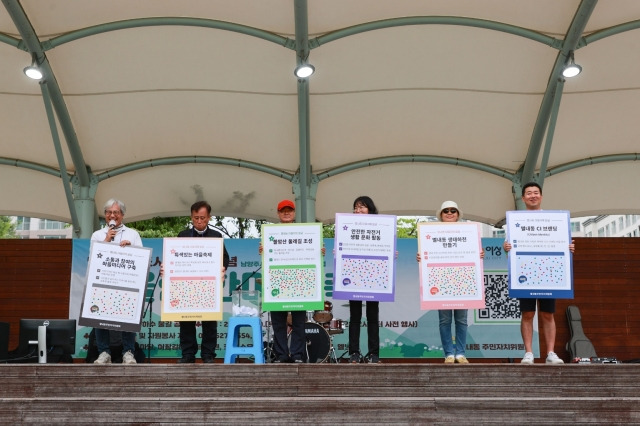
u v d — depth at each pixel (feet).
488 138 39.09
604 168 41.63
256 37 31.63
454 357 22.62
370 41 32.37
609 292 36.50
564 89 35.14
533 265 22.25
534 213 22.54
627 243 37.09
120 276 22.11
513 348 33.35
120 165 40.70
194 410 17.42
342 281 22.59
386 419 17.39
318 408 17.43
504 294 33.81
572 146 39.58
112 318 21.77
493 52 32.99
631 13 29.89
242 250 34.65
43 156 39.83
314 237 22.86
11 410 17.40
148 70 33.99
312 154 40.32
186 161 40.83
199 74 34.45
